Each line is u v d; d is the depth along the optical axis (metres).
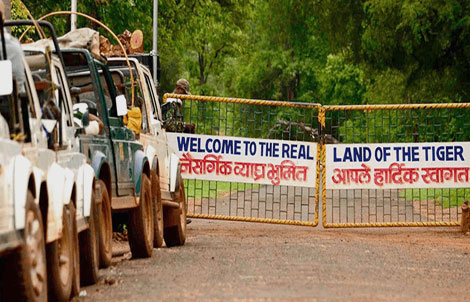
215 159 37.16
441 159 37.34
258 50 144.88
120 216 24.92
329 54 139.50
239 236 32.88
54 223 15.73
